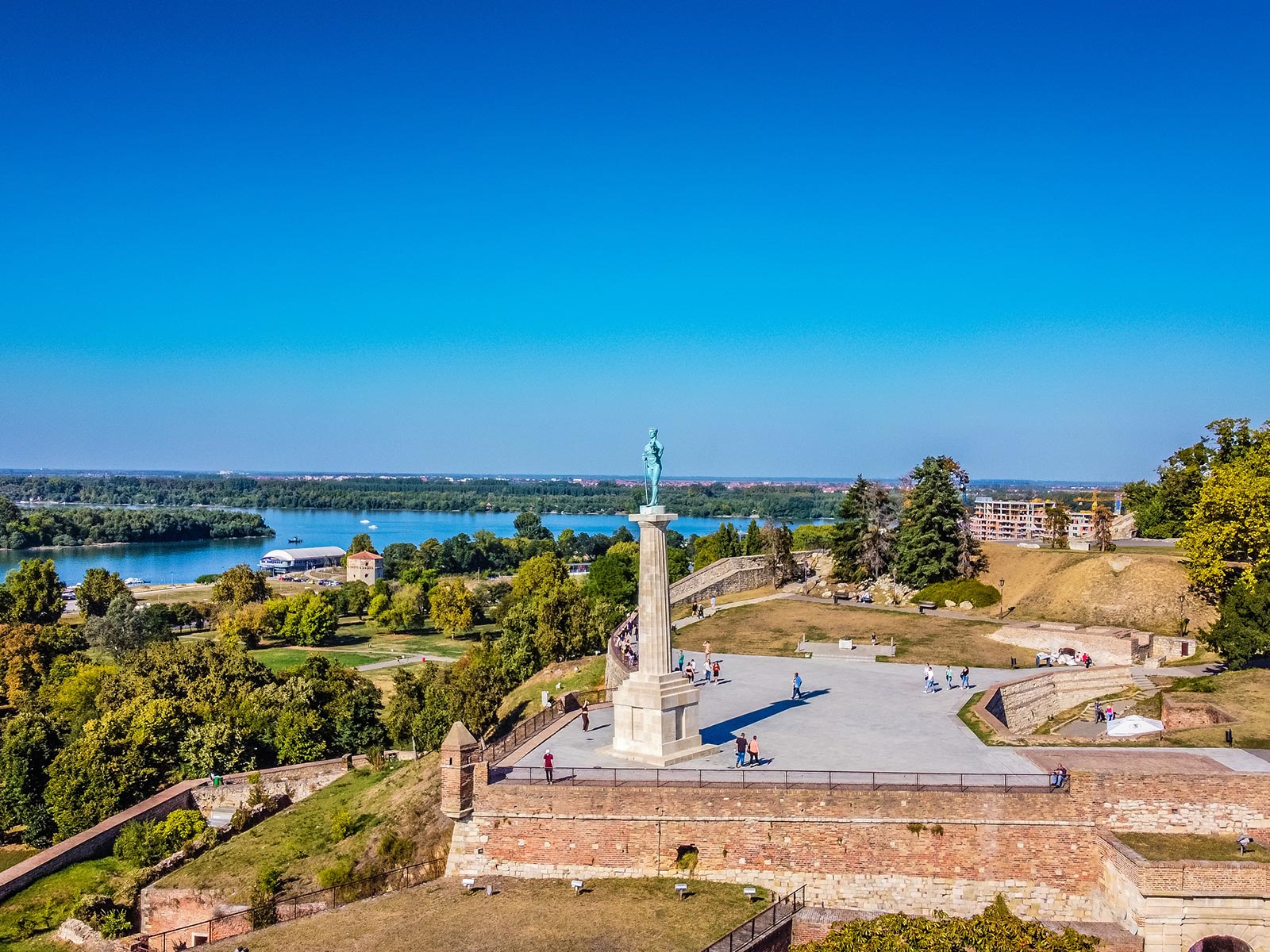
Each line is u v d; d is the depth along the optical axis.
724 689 65.62
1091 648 75.69
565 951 36.69
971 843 41.28
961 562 100.25
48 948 50.12
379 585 184.12
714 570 113.44
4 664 120.69
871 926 34.22
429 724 73.44
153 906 51.38
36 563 158.75
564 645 90.94
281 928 39.81
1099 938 37.59
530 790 43.31
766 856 42.06
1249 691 57.47
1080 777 41.06
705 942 37.09
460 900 41.22
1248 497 70.62
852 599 101.88
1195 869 37.19
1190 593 80.56
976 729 53.62
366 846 50.91
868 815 41.66
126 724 73.75
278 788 70.56
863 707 59.69
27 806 69.56
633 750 48.34
